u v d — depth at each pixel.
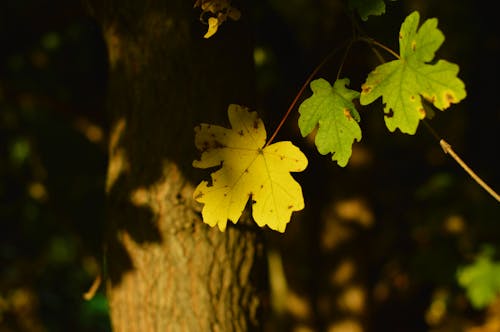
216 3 1.90
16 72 5.95
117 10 2.55
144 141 2.53
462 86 1.59
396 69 1.67
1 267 8.75
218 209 1.77
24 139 7.20
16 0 4.85
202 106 2.48
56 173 7.16
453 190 6.05
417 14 1.64
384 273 6.66
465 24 6.49
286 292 6.01
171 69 2.48
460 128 6.70
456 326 6.82
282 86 5.15
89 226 7.09
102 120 5.78
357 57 4.19
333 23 4.73
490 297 5.31
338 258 5.68
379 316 6.43
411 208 6.84
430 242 5.76
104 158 7.14
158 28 2.49
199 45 2.47
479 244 5.52
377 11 1.78
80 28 5.91
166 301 2.54
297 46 5.20
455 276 5.42
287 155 1.74
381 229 6.81
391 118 1.69
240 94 2.54
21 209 7.89
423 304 6.48
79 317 10.47
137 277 2.57
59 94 6.00
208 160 1.77
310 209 5.70
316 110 1.74
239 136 1.77
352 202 5.66
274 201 1.74
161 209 2.52
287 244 5.81
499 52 6.47
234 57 2.52
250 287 2.62
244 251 2.59
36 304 9.05
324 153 1.75
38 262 8.94
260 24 5.09
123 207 2.58
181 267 2.52
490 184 6.19
